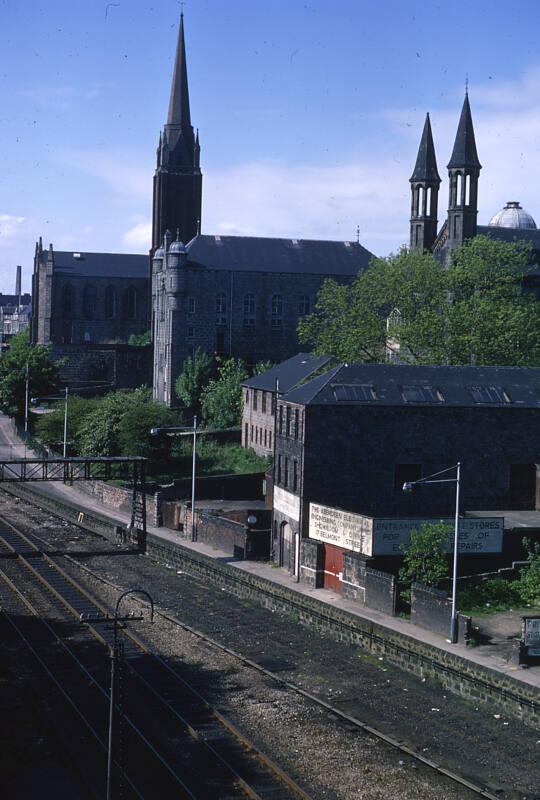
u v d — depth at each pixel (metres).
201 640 48.28
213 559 63.62
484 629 47.25
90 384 162.88
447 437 63.62
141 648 46.19
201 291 147.25
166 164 171.62
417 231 125.19
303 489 60.94
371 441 62.31
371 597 51.84
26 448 116.50
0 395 137.50
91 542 75.25
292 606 54.34
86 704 37.91
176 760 32.78
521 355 90.81
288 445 64.00
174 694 39.56
